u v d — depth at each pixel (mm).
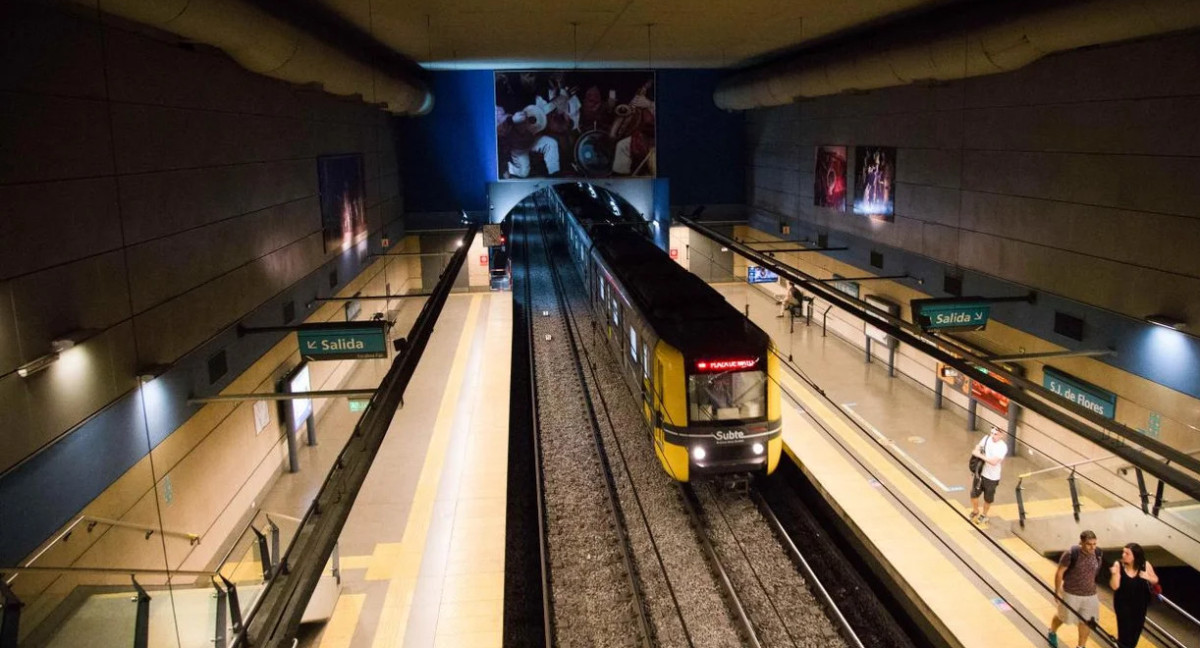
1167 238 9977
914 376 16562
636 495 12484
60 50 7141
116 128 8086
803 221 22500
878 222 18141
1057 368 12188
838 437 13844
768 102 21438
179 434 9367
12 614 5039
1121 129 10672
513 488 13320
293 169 14008
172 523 9156
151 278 8758
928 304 12141
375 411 5992
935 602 8898
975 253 14375
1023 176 12852
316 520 4758
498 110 22672
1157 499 7750
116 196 8039
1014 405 13062
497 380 17672
